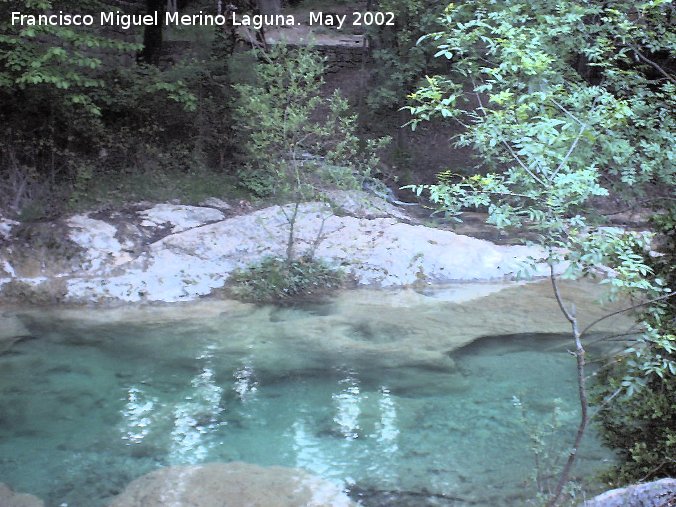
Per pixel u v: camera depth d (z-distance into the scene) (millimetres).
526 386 5652
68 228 8484
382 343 6664
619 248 2795
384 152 13289
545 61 3350
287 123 8195
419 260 8969
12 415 5016
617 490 2910
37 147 9758
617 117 3283
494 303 7934
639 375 3379
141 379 5746
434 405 5277
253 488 3906
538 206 2938
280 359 6227
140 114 10680
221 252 8641
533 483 3963
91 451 4496
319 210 9570
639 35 4488
